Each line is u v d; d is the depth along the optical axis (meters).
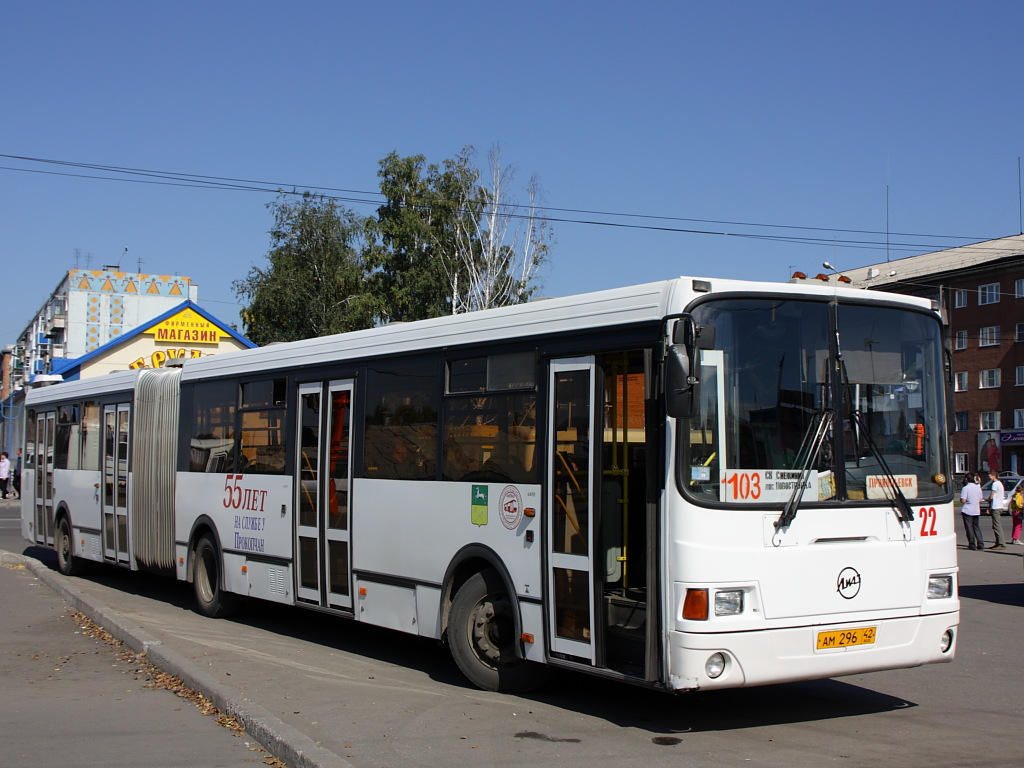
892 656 7.00
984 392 54.53
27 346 81.19
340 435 10.23
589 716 7.41
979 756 6.34
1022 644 10.94
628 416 7.13
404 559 9.16
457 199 42.69
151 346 41.47
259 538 11.50
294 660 9.77
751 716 7.45
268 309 45.31
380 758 6.25
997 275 53.91
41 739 6.91
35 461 18.88
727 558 6.49
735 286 6.87
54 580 15.16
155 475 14.10
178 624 12.05
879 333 7.34
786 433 6.84
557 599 7.51
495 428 8.25
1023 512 25.64
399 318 42.03
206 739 6.90
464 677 8.97
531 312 8.00
